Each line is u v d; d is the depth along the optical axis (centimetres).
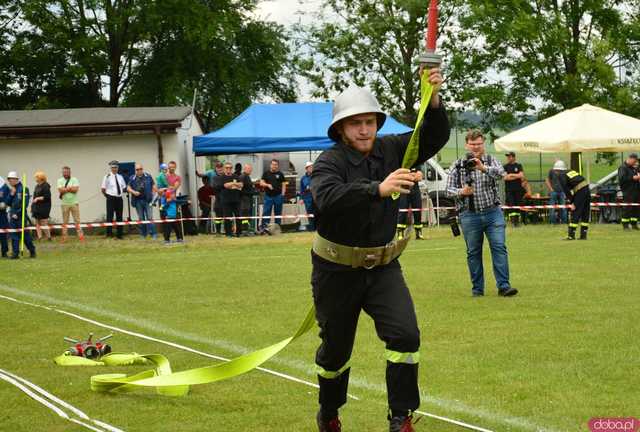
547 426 653
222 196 2980
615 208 3331
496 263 1369
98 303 1410
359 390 785
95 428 671
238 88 5706
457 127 4884
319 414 646
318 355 632
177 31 5556
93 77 5553
